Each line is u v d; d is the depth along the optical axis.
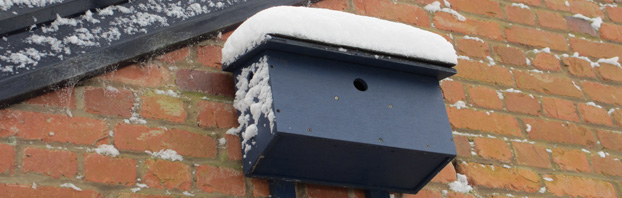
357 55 2.85
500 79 3.39
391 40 2.89
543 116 3.38
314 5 3.22
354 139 2.76
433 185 3.08
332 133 2.74
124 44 2.88
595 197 3.28
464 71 3.34
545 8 3.66
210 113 2.91
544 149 3.30
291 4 3.17
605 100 3.53
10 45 2.76
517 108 3.35
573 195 3.25
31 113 2.73
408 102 2.90
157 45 2.92
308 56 2.84
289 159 2.80
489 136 3.24
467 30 3.44
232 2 3.07
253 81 2.83
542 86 3.45
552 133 3.35
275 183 2.88
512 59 3.46
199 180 2.82
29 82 2.73
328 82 2.82
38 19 2.80
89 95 2.80
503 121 3.30
